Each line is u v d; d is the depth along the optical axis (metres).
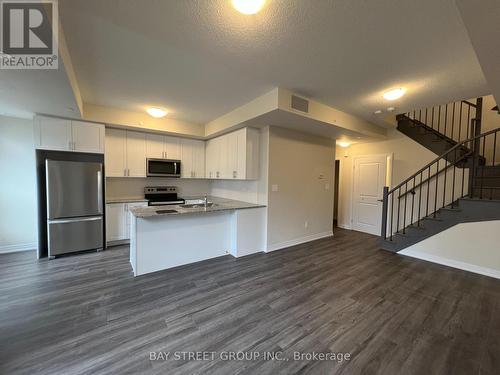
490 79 1.85
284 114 3.18
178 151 4.94
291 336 1.89
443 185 4.28
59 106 3.04
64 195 3.58
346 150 5.97
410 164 4.73
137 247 2.97
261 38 1.93
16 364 1.56
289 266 3.38
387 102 3.39
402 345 1.80
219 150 4.74
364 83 2.77
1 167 3.68
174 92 3.12
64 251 3.60
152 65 2.40
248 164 4.00
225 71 2.51
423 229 3.72
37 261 3.41
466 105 4.52
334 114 3.71
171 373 1.52
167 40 1.96
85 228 3.77
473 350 1.75
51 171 3.48
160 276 2.98
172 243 3.27
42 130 3.45
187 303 2.35
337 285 2.80
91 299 2.40
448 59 2.21
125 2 1.53
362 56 2.19
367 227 5.52
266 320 2.09
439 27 1.76
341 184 6.12
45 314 2.13
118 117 3.89
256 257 3.75
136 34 1.89
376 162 5.32
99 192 3.88
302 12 1.62
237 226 3.75
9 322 2.00
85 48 2.09
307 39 1.93
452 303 2.41
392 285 2.81
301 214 4.59
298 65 2.37
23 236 3.89
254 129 4.07
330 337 1.88
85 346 1.74
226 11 1.61
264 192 4.06
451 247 3.44
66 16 1.67
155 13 1.63
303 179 4.58
